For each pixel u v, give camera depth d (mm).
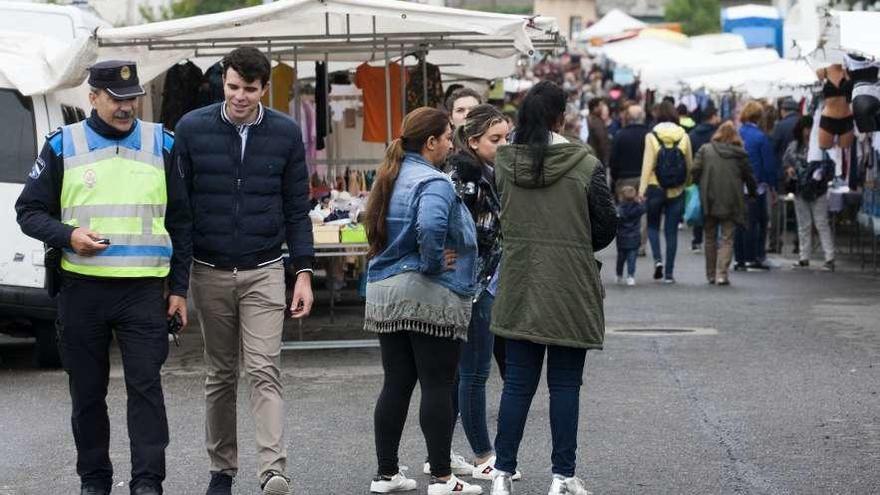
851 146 24031
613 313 19656
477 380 10133
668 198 23703
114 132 8938
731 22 50781
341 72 21562
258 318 9336
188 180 9305
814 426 11852
